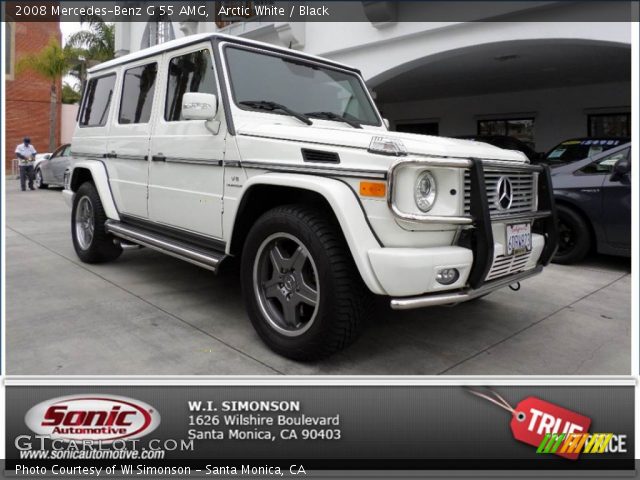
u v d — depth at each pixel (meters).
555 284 4.87
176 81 4.00
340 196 2.65
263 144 3.14
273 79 3.78
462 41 7.56
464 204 2.74
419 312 3.97
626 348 3.33
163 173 4.02
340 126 3.83
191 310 3.85
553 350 3.28
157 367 2.89
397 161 2.53
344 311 2.72
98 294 4.21
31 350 3.09
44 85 22.02
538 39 6.93
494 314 3.95
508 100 12.66
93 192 5.01
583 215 5.56
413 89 12.31
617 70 9.95
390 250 2.58
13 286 4.40
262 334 3.12
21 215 9.04
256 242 3.09
